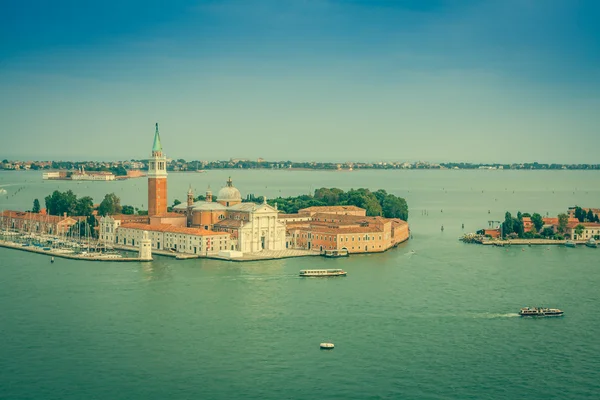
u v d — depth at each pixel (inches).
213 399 7805.1
